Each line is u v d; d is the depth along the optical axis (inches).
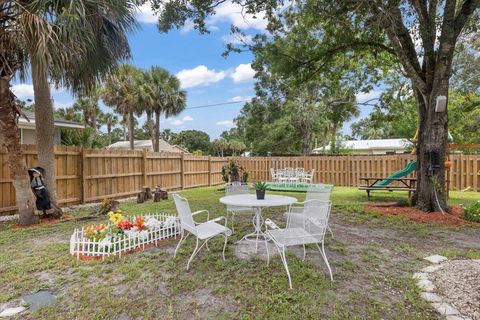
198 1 246.5
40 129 257.4
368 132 1382.9
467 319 95.0
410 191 331.6
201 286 119.3
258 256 150.7
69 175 315.3
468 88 531.2
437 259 146.3
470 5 223.5
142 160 414.9
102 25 232.1
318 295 110.4
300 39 305.9
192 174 522.0
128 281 125.3
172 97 811.4
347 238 183.8
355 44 295.7
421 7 239.9
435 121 241.3
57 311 104.0
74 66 215.3
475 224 213.3
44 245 177.3
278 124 890.7
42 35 182.9
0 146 261.7
